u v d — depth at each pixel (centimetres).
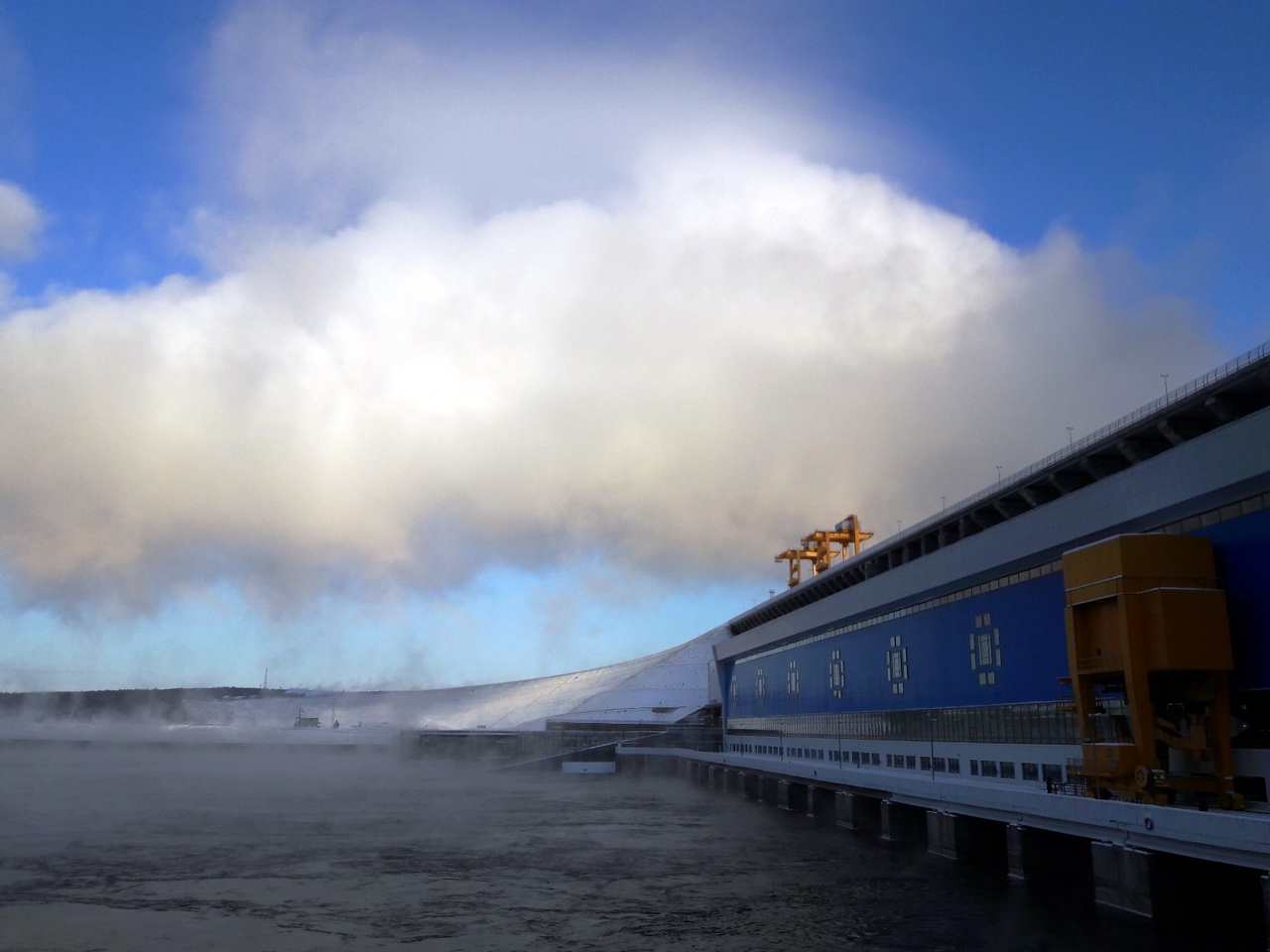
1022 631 5944
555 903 4578
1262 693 4175
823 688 9850
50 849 6400
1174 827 3728
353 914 4328
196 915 4294
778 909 4428
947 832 5762
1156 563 4369
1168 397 4825
